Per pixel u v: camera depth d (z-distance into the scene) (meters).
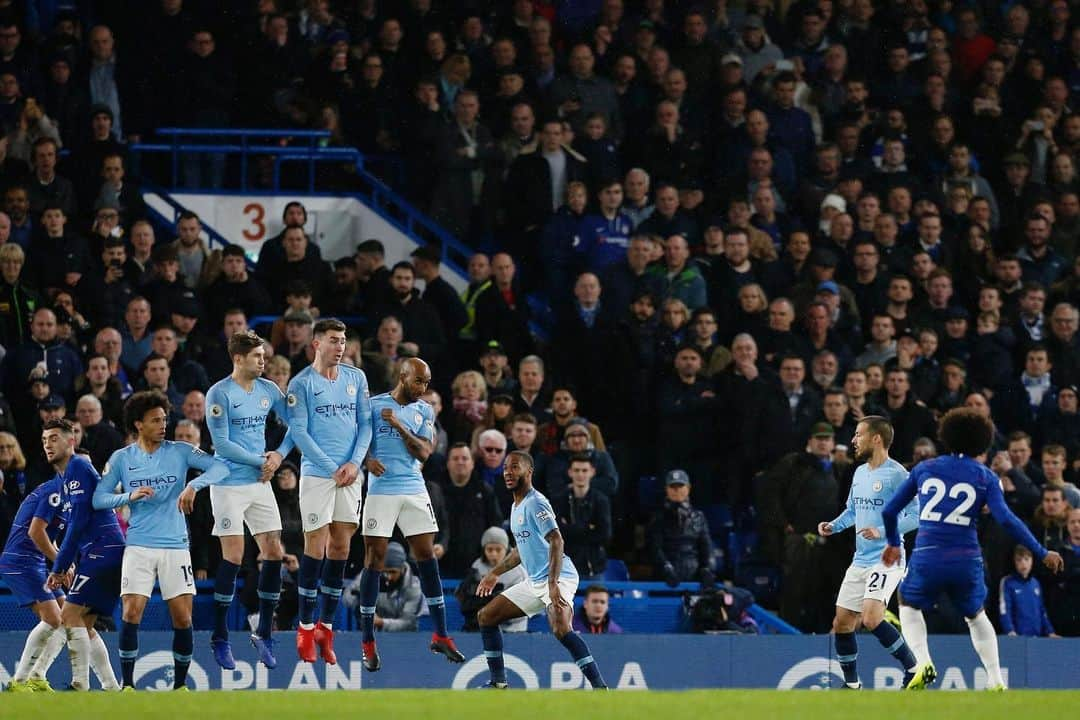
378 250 63.53
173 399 54.00
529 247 66.12
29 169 63.62
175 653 40.47
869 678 51.31
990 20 79.38
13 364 55.16
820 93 73.44
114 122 68.44
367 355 55.44
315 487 39.84
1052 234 70.31
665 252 62.72
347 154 69.25
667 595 55.53
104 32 68.25
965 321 63.31
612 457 58.56
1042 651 51.81
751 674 50.69
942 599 54.34
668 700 32.19
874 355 62.09
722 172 68.81
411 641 49.06
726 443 58.25
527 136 68.31
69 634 43.25
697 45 72.44
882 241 66.31
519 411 57.56
